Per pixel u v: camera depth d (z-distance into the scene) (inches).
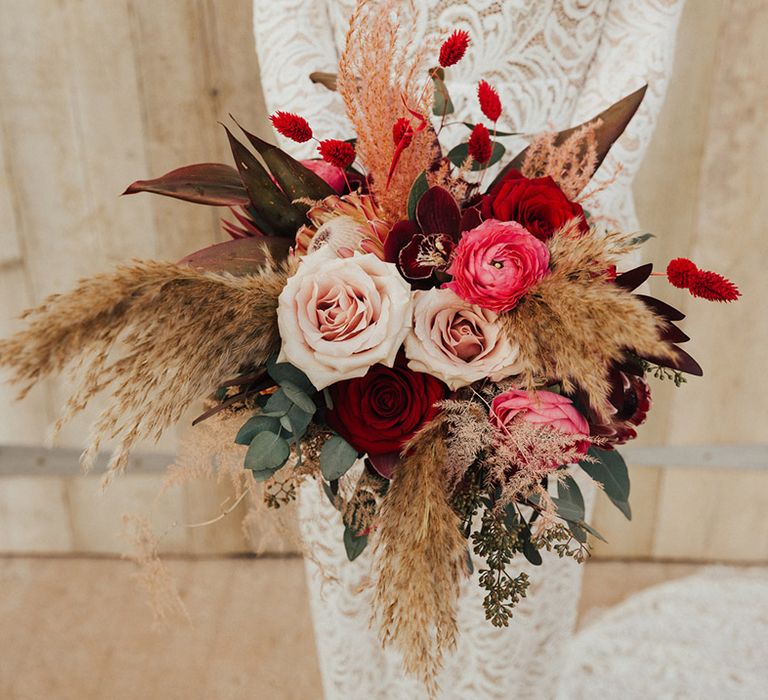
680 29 65.4
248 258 33.4
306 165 36.5
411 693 54.0
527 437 28.5
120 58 67.4
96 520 85.0
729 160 69.9
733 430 80.6
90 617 79.0
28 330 25.4
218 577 83.6
